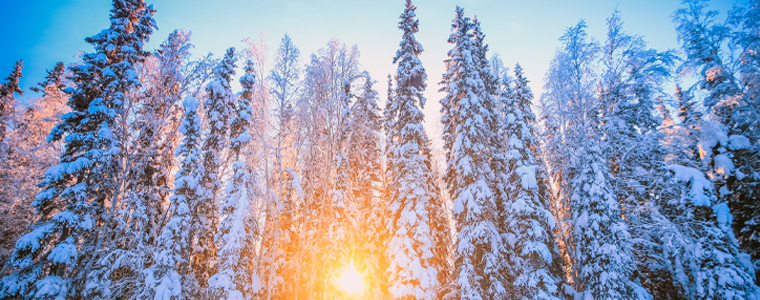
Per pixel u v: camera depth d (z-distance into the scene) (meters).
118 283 15.17
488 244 16.27
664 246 14.34
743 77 15.30
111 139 16.66
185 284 16.08
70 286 14.73
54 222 14.88
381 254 20.41
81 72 17.14
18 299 13.79
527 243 15.32
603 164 15.01
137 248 15.66
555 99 17.86
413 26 21.78
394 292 15.71
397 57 21.30
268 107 18.20
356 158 21.00
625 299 12.89
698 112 16.91
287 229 21.52
